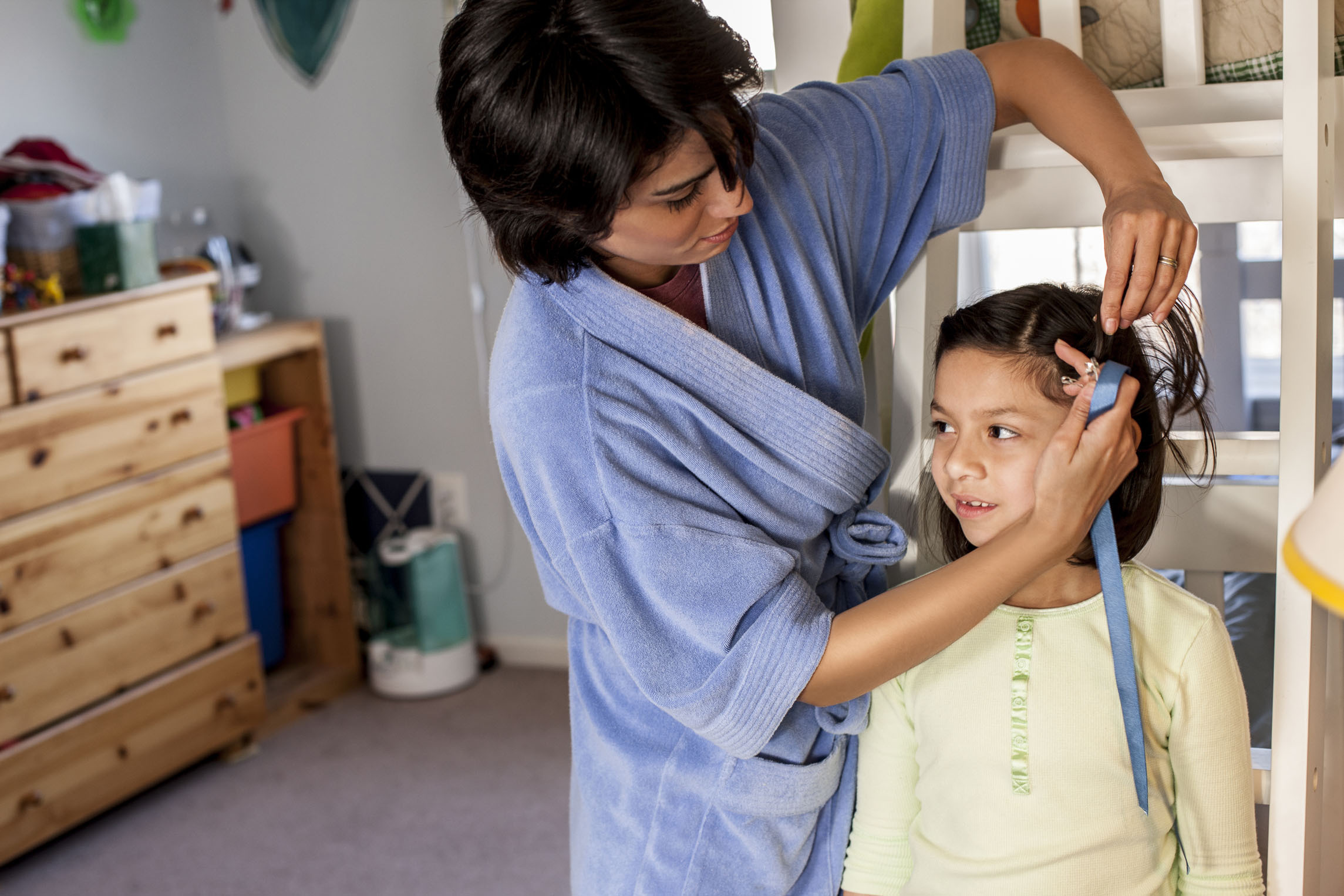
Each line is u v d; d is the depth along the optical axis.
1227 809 0.92
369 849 2.36
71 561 2.31
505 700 2.97
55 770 2.30
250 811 2.52
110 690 2.41
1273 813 1.00
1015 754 0.93
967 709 0.95
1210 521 1.13
